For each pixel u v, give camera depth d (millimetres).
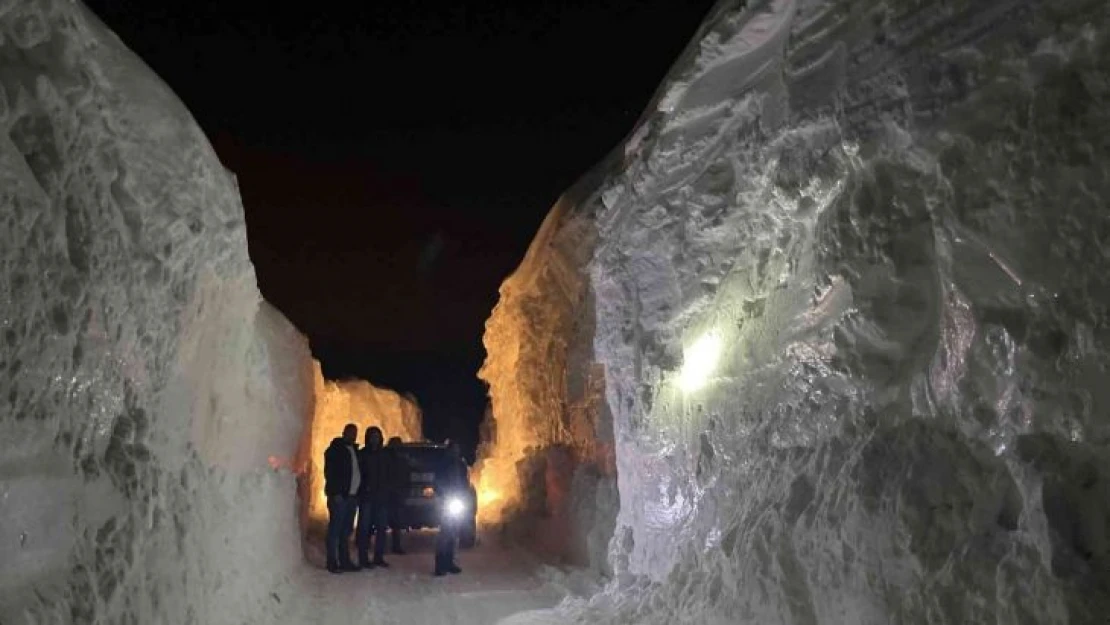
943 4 4164
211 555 6418
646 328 8508
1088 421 3246
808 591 4809
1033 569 3359
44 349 3676
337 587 10711
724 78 7324
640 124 9398
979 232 3732
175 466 5656
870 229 4648
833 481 4797
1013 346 3564
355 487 12023
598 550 10938
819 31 5277
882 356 4664
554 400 14836
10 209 3406
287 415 11352
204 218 5789
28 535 3572
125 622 4285
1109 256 3174
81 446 4180
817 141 5215
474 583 11211
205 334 6387
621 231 9023
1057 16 3422
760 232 6555
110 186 4547
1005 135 3627
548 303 15250
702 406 7258
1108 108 3213
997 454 3709
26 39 3787
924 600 3828
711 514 6742
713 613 5871
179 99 6008
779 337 5914
